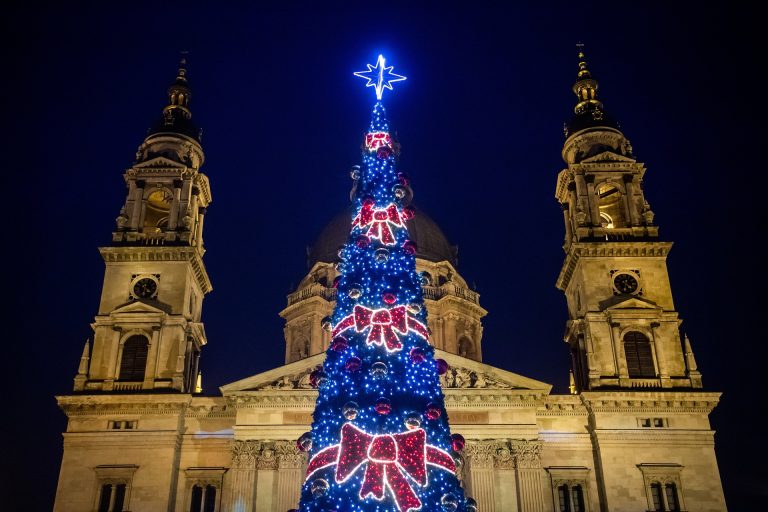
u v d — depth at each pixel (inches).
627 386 3203.7
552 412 3211.1
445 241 4557.1
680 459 3085.6
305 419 3080.7
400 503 1795.0
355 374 1925.4
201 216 3782.0
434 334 4114.2
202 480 3100.4
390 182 2230.6
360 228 2170.3
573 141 3789.4
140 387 3230.8
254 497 2957.7
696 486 3041.3
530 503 2960.1
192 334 3476.9
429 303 4141.2
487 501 2962.6
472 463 3026.6
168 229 3531.0
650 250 3457.2
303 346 4136.3
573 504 3078.2
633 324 3331.7
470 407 3122.5
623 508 2999.5
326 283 4264.3
